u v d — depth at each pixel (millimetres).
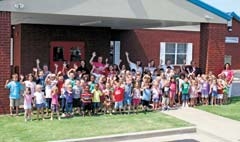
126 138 10352
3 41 12195
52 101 12008
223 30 16594
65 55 20797
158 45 25281
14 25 20766
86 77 13383
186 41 26328
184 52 26406
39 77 13516
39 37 20094
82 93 12625
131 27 21953
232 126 11688
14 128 10703
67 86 12430
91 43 21438
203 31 16531
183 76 15016
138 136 10523
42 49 20203
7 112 12406
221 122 12203
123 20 15984
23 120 11703
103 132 10500
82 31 21141
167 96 14172
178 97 14984
